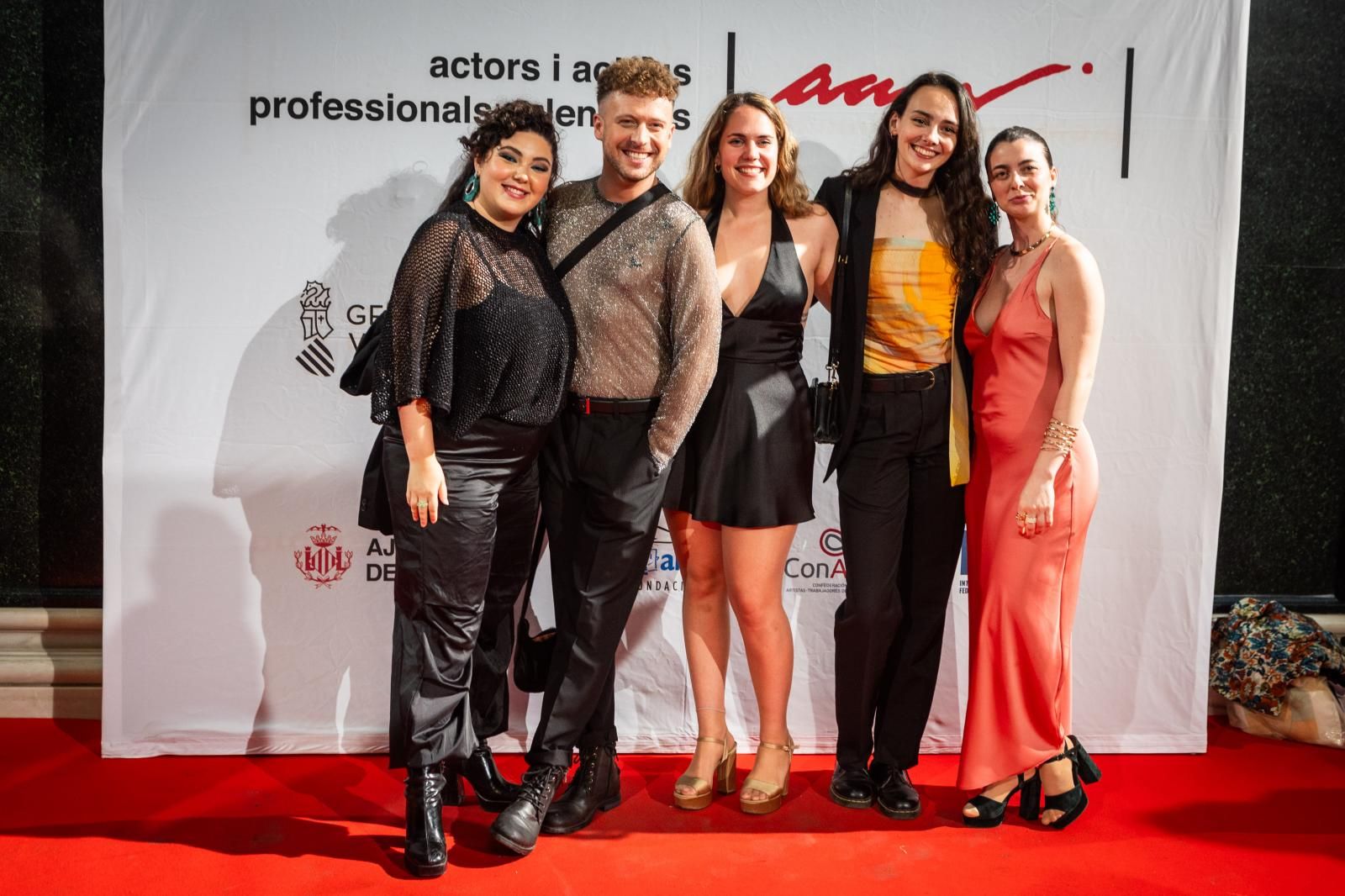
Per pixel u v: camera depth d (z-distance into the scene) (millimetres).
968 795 2869
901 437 2637
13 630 3307
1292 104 3418
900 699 2773
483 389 2305
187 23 2879
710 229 2617
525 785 2535
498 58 2930
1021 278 2592
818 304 3076
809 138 2980
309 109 2920
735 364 2594
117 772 2914
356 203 2951
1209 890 2338
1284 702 3244
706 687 2826
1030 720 2650
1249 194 3441
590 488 2467
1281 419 3531
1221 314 3066
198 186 2920
